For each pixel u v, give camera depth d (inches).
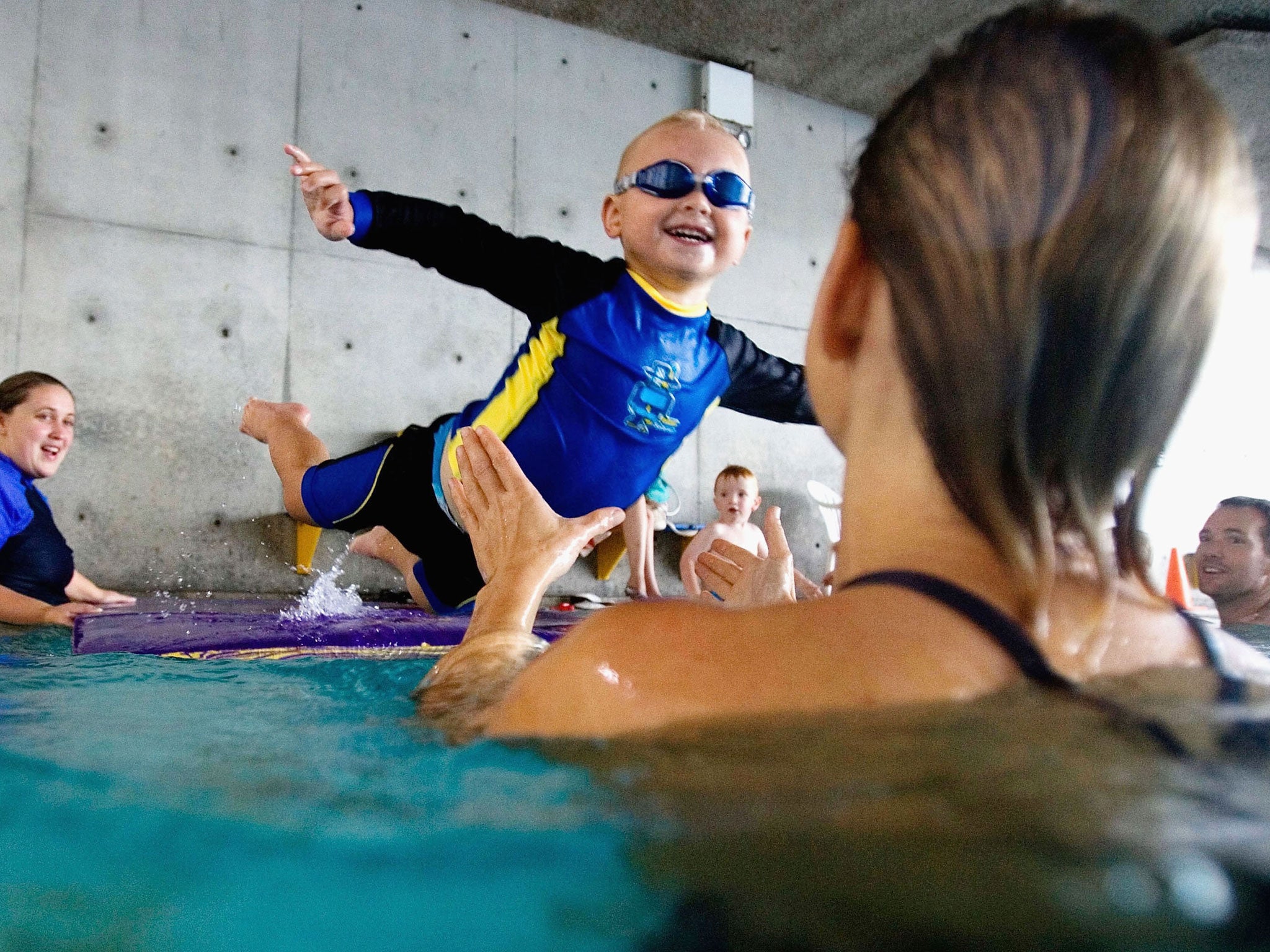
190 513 189.2
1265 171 256.5
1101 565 17.7
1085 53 17.6
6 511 124.3
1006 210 17.0
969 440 17.1
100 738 23.5
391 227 96.3
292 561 195.3
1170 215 16.8
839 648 16.5
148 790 15.8
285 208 201.0
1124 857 10.2
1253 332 299.7
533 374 100.6
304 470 119.6
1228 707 16.2
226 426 193.2
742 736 15.0
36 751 20.6
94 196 186.7
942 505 18.2
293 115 202.5
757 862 11.0
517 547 39.5
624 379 99.1
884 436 19.0
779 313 250.2
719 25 229.6
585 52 231.3
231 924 10.6
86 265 185.3
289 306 200.2
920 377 17.8
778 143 252.7
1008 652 16.4
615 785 13.7
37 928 10.9
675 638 17.6
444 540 106.8
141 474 186.2
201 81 195.6
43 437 129.7
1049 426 17.0
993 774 12.7
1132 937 9.0
